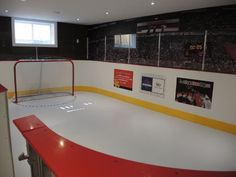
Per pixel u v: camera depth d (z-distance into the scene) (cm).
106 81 681
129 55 706
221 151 315
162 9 517
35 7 510
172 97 492
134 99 589
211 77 417
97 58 845
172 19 566
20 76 635
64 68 714
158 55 614
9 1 446
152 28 620
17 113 475
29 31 730
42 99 614
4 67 603
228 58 474
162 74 509
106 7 497
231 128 393
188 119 462
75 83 740
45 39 773
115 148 311
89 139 339
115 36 750
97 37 830
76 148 107
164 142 340
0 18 655
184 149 317
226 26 468
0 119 121
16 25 697
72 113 484
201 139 359
